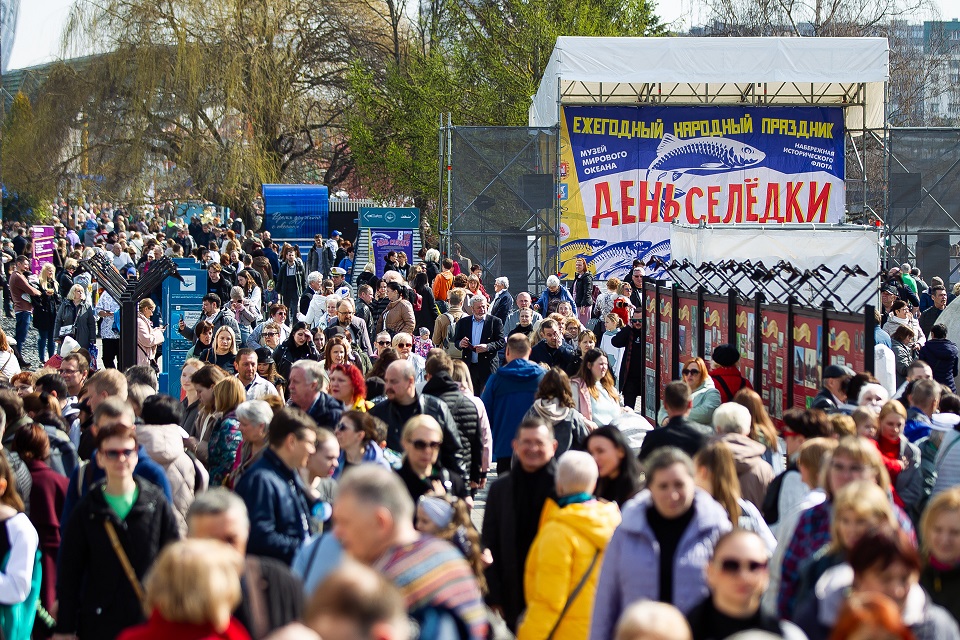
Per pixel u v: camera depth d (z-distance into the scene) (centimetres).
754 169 3441
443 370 1163
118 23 5019
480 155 3356
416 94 5419
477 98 5241
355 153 5684
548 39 4931
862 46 3164
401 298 2133
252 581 588
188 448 1010
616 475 836
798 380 1488
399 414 1063
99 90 5006
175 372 2272
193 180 5019
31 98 5216
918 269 3250
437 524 706
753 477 909
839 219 3466
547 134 3362
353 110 5784
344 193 7244
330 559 616
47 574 899
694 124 3422
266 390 1316
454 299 2173
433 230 5684
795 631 545
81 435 1115
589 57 3131
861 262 1855
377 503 545
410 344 1559
